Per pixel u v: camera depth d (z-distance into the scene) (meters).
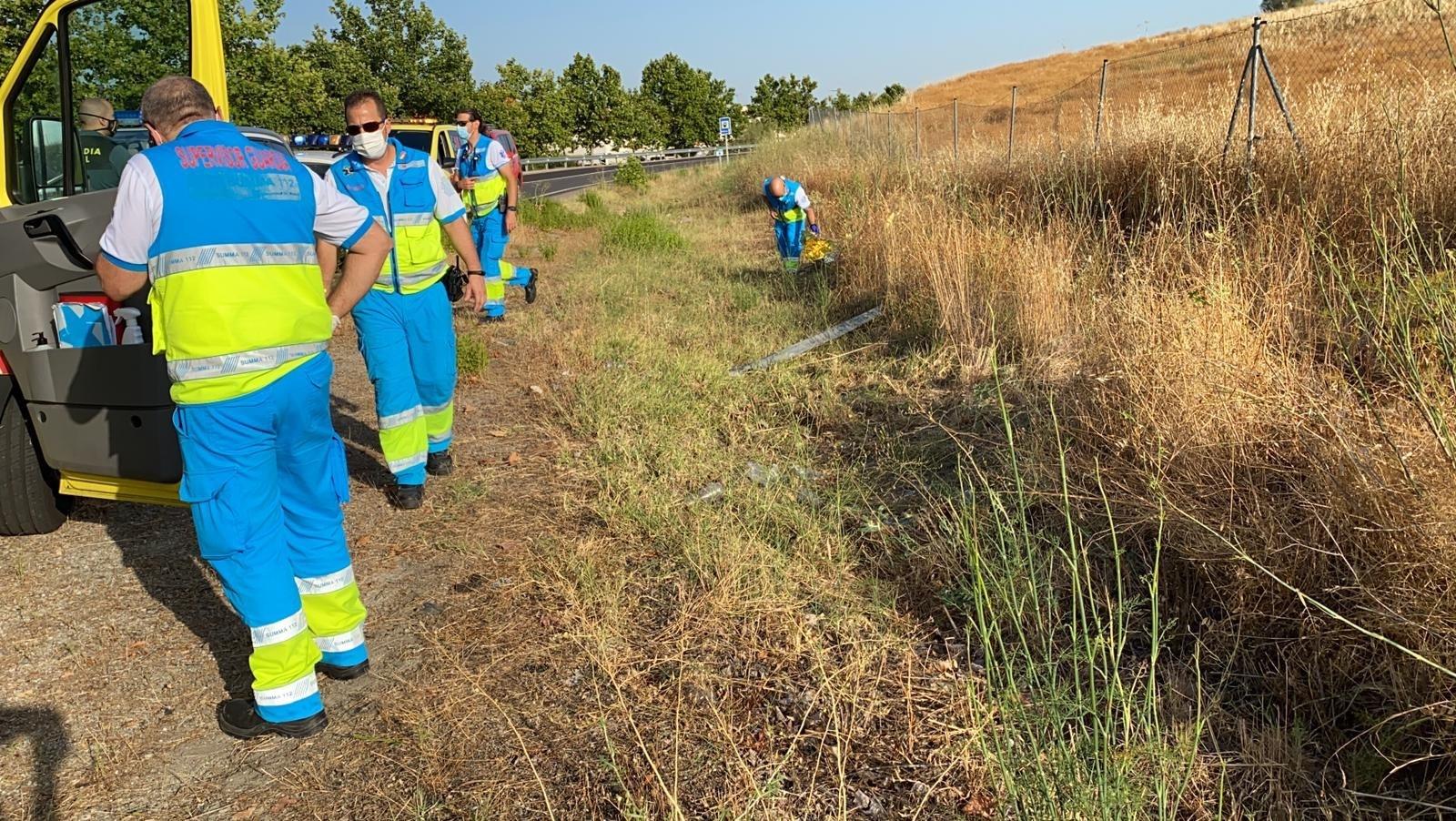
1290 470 3.13
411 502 4.44
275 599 2.69
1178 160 7.16
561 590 3.53
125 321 3.60
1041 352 5.48
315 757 2.72
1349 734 2.49
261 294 2.59
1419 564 2.46
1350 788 2.31
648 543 3.91
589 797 2.51
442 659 3.17
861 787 2.49
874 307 7.58
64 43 3.91
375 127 4.13
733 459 4.78
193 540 4.14
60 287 3.69
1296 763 2.39
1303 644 2.71
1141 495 3.37
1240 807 2.30
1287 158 5.95
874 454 4.75
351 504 4.54
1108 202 7.19
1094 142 8.30
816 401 5.53
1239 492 3.13
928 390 5.55
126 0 3.72
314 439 2.81
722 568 3.54
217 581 3.76
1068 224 7.07
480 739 2.77
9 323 3.68
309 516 2.88
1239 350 3.73
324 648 3.01
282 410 2.65
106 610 3.53
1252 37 6.82
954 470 4.34
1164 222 5.66
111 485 3.83
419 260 4.26
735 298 8.77
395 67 38.81
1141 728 2.51
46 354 3.64
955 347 5.92
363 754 2.73
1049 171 8.20
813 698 2.86
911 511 4.00
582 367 6.80
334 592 2.96
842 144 18.52
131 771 2.67
